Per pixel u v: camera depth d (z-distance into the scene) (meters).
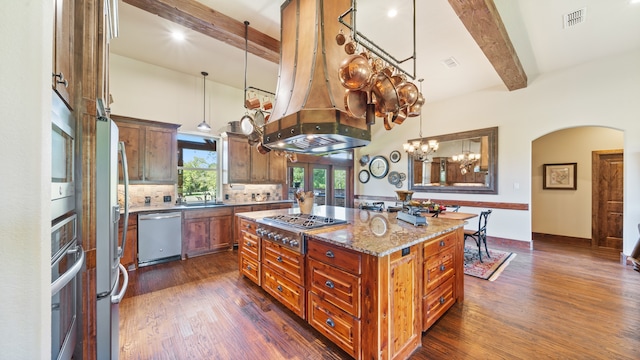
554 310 2.34
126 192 1.71
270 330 2.04
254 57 3.95
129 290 2.77
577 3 2.65
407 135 6.24
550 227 5.38
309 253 2.00
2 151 0.50
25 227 0.53
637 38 3.29
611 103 3.76
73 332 1.19
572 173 5.13
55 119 0.94
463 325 2.10
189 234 3.94
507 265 3.57
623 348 1.81
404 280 1.71
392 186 6.55
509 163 4.70
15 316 0.52
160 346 1.85
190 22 2.76
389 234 1.89
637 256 3.41
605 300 2.53
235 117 5.21
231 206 4.41
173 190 4.40
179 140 4.52
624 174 3.69
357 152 7.42
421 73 4.31
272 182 5.32
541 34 3.21
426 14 2.79
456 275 2.42
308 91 1.98
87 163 1.29
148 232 3.55
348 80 1.67
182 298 2.59
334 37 2.15
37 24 0.54
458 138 5.32
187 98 4.59
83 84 1.28
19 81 0.52
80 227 1.27
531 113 4.47
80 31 1.27
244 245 2.98
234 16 2.92
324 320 1.86
